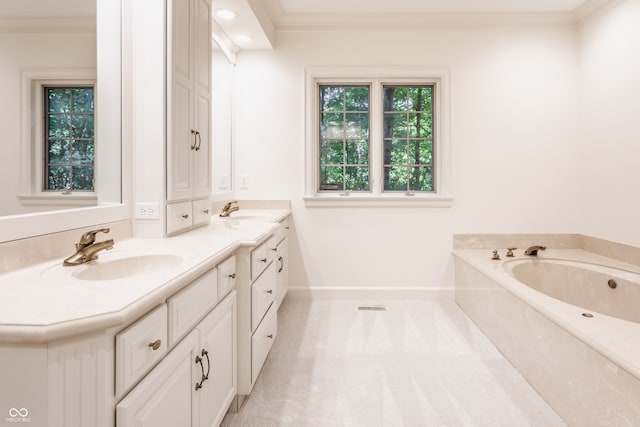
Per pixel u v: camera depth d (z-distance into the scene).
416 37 3.29
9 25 1.14
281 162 3.37
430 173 3.46
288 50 3.33
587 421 1.48
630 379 1.25
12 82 1.15
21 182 1.18
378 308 3.13
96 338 0.75
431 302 3.29
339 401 1.80
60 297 0.85
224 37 3.05
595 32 3.04
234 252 1.69
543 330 1.81
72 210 1.37
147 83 1.70
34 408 0.70
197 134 1.99
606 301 2.55
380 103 3.36
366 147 3.46
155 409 0.94
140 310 0.83
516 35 3.27
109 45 1.59
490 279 2.47
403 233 3.34
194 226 2.01
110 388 0.78
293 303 3.27
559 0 3.00
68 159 1.37
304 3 3.05
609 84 2.90
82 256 1.22
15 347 0.70
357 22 3.26
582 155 3.26
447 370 2.09
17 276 1.05
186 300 1.13
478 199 3.32
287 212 3.15
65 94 1.36
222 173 3.14
